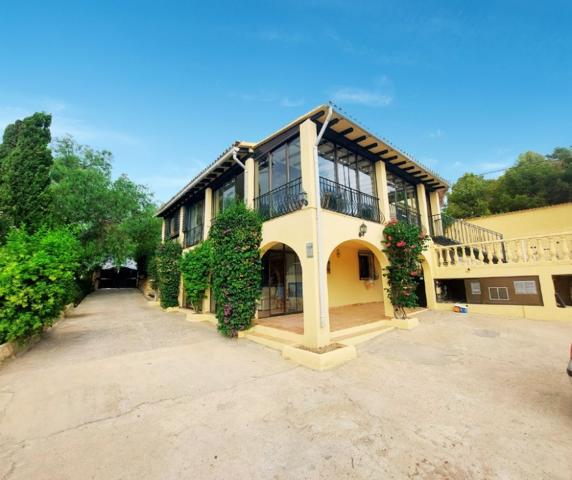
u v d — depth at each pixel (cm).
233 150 832
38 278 606
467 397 369
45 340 720
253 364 515
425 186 1201
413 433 290
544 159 1941
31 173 1058
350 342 604
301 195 648
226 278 739
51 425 310
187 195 1280
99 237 1714
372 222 792
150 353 593
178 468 241
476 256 1127
